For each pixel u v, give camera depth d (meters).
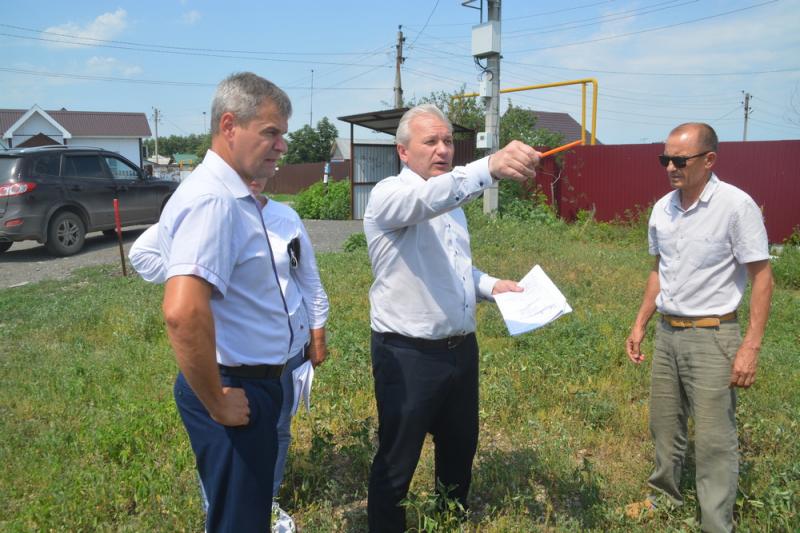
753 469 3.38
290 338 2.28
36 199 10.73
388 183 2.46
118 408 4.30
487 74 12.89
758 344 2.70
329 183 19.17
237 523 2.04
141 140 42.12
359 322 6.37
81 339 6.21
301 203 19.14
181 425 3.94
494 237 11.17
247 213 2.07
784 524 2.81
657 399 3.09
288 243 2.51
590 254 10.34
